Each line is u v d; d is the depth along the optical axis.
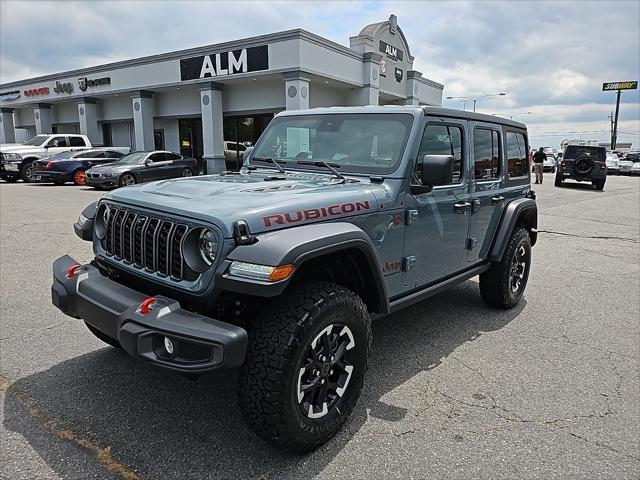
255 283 2.31
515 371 3.77
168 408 3.07
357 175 3.55
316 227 2.69
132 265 2.94
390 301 3.50
